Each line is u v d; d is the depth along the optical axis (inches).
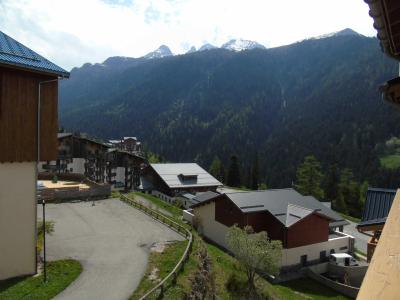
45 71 701.3
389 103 241.6
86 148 3129.9
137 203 1416.1
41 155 731.4
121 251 896.3
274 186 5216.5
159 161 5162.4
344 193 3110.2
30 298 623.8
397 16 189.8
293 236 1341.0
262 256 966.4
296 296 1112.8
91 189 1535.4
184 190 2655.0
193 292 729.0
